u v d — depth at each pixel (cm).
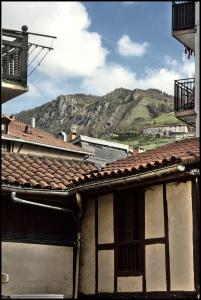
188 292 1174
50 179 1466
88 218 1451
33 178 1434
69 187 1430
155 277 1252
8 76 1425
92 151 2995
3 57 1427
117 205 1381
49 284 1393
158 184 1288
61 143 2744
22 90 1435
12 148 2292
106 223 1401
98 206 1430
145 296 1264
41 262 1391
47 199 1413
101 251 1399
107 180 1336
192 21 1933
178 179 1241
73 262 1446
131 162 1472
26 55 1449
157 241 1263
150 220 1291
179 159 1179
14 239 1355
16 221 1369
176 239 1224
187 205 1216
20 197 1370
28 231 1386
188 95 1933
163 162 1209
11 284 1325
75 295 1420
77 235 1454
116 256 1356
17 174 1424
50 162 1588
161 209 1270
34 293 1361
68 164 1619
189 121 1997
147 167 1241
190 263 1185
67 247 1447
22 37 1445
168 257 1233
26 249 1372
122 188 1347
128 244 1332
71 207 1472
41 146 2425
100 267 1393
